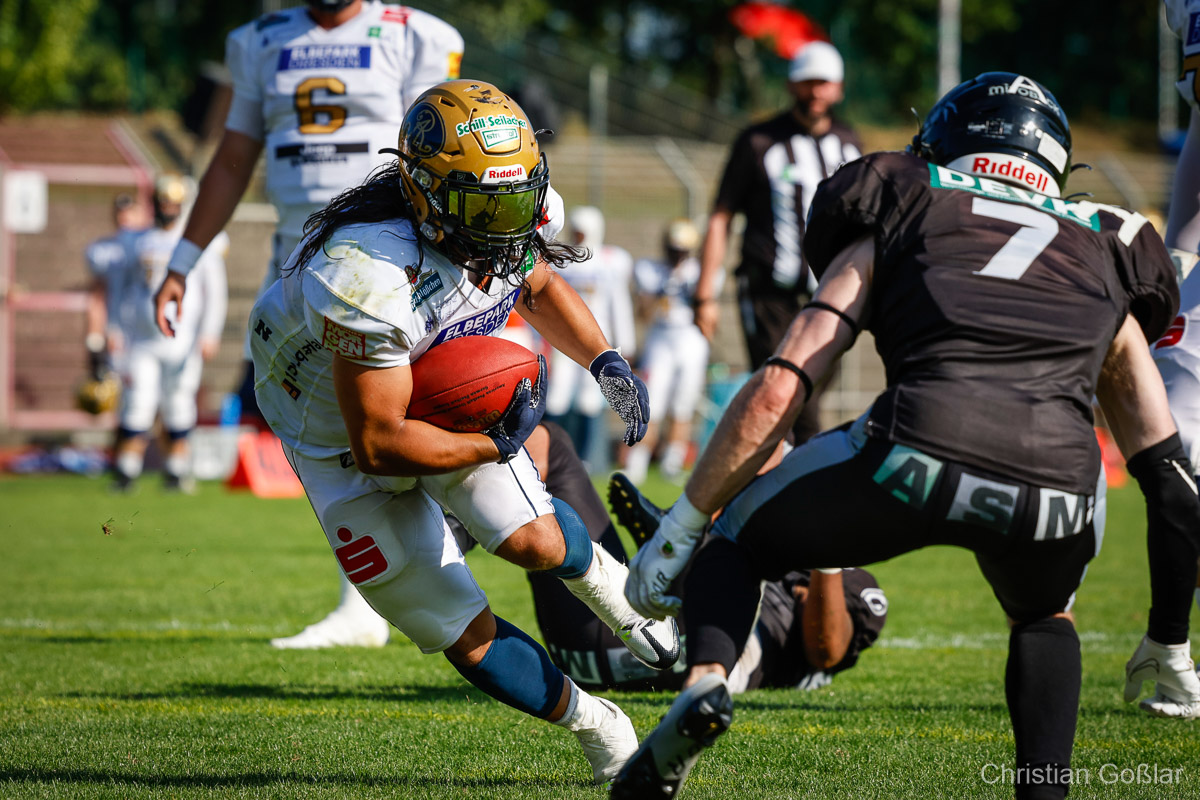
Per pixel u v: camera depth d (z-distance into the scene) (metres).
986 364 8.20
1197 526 9.49
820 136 22.02
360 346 8.96
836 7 122.50
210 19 134.75
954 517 8.13
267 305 10.20
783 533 8.52
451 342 9.62
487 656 9.90
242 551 28.17
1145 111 132.62
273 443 43.31
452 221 9.19
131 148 68.88
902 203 8.62
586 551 10.32
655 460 54.38
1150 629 10.43
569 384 44.31
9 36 98.06
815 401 19.81
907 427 8.11
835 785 10.35
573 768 11.05
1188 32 14.38
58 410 54.31
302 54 16.33
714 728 7.79
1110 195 75.38
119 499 39.34
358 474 10.05
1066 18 133.62
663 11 121.50
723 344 57.59
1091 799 9.98
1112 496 43.44
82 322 55.84
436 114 9.19
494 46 94.94
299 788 10.12
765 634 14.43
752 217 22.03
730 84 125.12
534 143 9.38
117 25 135.12
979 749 11.67
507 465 10.09
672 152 69.81
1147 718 13.23
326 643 17.64
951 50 95.56
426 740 12.03
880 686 15.03
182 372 40.91
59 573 24.97
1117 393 9.17
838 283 8.60
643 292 45.56
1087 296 8.46
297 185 16.44
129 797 9.79
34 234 60.31
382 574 9.88
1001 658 17.06
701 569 8.62
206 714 13.13
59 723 12.62
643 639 10.82
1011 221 8.62
